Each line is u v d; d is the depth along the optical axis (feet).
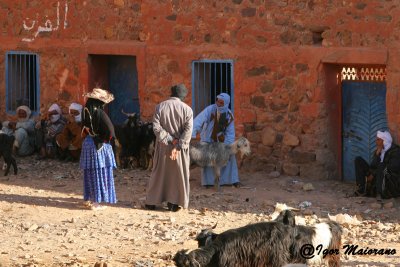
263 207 45.47
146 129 54.95
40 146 60.13
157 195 44.14
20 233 39.34
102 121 43.04
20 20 62.13
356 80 51.75
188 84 55.72
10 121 62.39
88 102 43.19
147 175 54.03
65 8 60.18
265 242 26.03
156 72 57.00
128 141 55.36
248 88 53.67
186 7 55.47
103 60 60.75
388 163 46.75
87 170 43.57
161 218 42.47
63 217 42.52
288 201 46.73
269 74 53.01
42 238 38.42
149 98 57.47
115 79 61.05
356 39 49.85
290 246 26.55
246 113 53.93
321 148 51.88
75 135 58.39
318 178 51.96
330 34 50.70
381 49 48.88
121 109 61.05
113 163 43.91
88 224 41.11
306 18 51.49
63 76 60.70
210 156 48.21
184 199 43.70
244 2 53.42
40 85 61.72
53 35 60.85
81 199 46.73
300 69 51.93
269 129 53.26
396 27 48.32
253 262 25.91
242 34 53.62
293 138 52.49
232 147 48.39
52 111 59.62
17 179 52.70
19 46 62.23
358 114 51.83
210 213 43.80
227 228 40.32
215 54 54.60
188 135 43.16
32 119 61.57
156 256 34.91
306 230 27.14
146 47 57.16
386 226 41.27
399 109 48.37
